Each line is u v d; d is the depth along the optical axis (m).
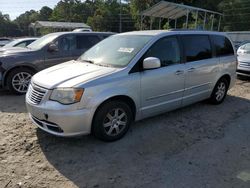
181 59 5.27
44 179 3.40
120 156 3.96
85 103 3.92
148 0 43.81
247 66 9.52
